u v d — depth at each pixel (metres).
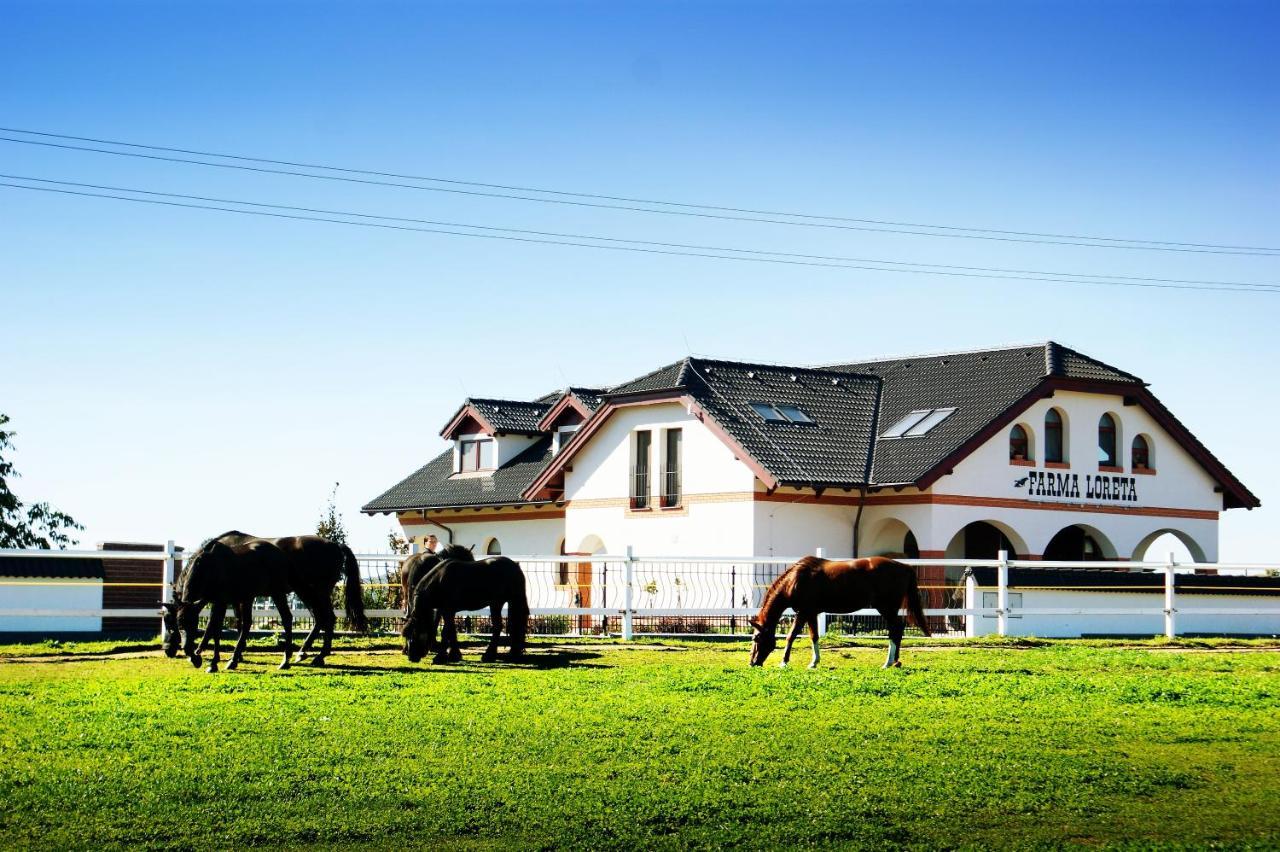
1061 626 35.31
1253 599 38.44
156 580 40.03
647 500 42.22
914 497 39.34
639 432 42.72
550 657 24.84
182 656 24.23
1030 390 40.56
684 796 13.50
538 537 47.41
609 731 16.55
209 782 13.98
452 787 13.82
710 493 40.06
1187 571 36.94
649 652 26.34
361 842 12.18
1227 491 45.34
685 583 37.94
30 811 12.98
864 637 29.39
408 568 24.94
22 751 15.35
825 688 20.33
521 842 12.18
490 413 50.50
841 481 39.00
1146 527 43.53
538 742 15.90
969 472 39.72
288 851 11.97
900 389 44.88
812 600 23.86
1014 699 19.52
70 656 24.23
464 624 29.80
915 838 12.33
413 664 23.58
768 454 38.91
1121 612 31.55
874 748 15.73
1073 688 20.64
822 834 12.39
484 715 17.69
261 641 26.58
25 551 25.64
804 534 39.62
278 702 18.66
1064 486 41.78
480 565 23.91
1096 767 14.80
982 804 13.34
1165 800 13.52
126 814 12.90
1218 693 20.06
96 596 38.91
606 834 12.38
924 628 24.20
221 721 17.11
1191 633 37.28
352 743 15.81
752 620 24.11
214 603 22.30
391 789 13.75
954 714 18.08
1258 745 16.11
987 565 30.92
